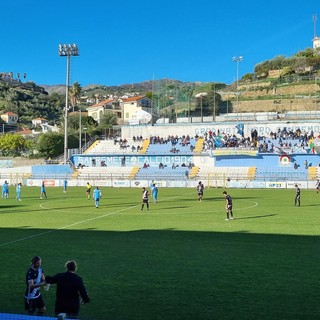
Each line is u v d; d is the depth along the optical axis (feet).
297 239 77.10
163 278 52.34
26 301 36.27
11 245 74.08
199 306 41.96
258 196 181.78
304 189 231.09
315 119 327.26
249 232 85.66
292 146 294.25
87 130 426.51
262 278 51.62
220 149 293.23
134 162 306.76
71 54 292.20
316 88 462.19
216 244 73.26
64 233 86.63
